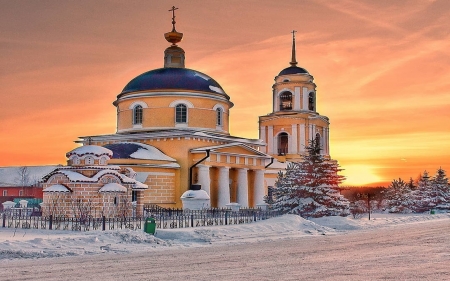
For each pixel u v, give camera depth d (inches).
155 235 1223.5
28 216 1717.5
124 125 2456.9
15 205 2390.5
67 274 709.9
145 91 2401.6
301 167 1947.6
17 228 1389.0
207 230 1264.8
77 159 1699.1
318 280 668.7
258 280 668.1
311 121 3016.7
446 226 1761.8
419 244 1138.7
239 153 2383.1
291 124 3006.9
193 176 2233.0
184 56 2637.8
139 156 2103.8
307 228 1509.6
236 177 2428.6
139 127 2400.3
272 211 1891.0
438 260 863.1
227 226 1395.2
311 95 3112.7
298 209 1866.4
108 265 797.2
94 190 1636.3
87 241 1050.7
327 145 3142.2
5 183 3467.0
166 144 2273.6
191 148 2245.3
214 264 810.8
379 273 724.0
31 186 3380.9
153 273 722.2
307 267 780.0
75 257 890.7
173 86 2396.7
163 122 2378.2
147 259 869.8
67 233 1250.0
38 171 3595.0
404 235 1391.5
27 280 664.4
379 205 3169.3
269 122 3065.9
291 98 3070.9
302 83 3048.7
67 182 1638.8
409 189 3024.1
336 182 1942.7
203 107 2426.2
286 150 3083.2
